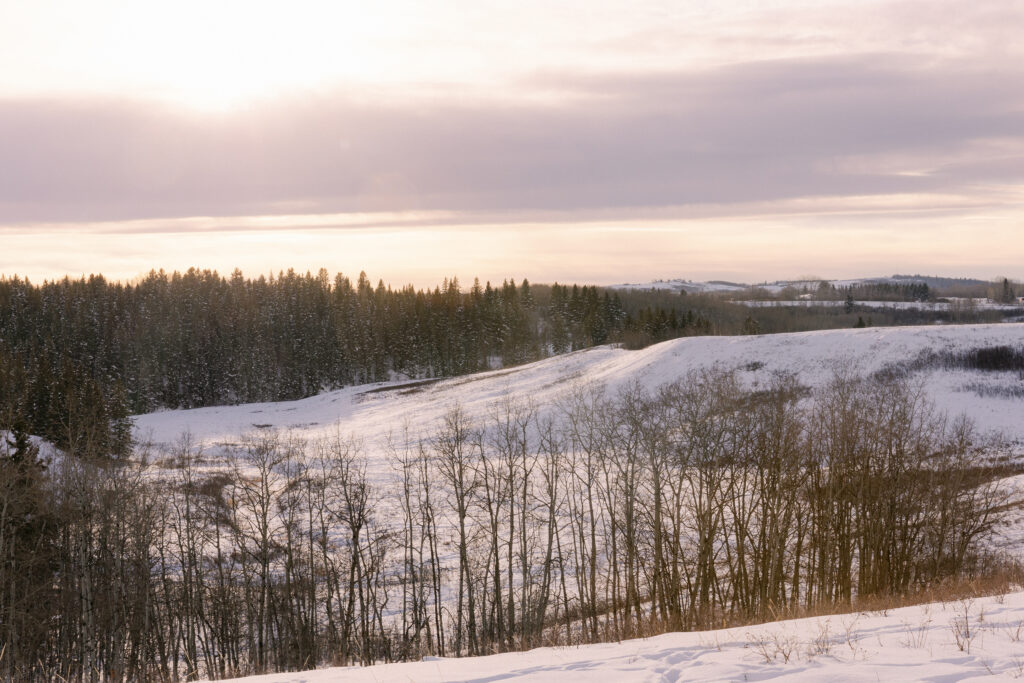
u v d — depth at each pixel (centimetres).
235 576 3753
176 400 12425
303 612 3525
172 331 12812
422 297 14625
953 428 5206
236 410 10969
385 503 5016
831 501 3262
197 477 5000
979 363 6581
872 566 3250
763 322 17850
